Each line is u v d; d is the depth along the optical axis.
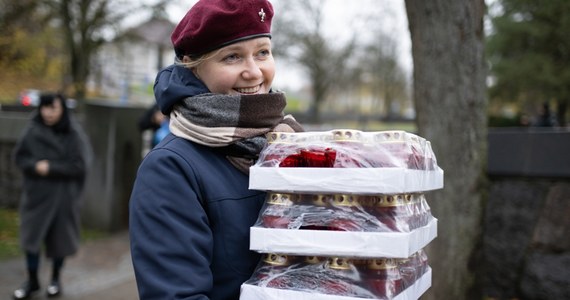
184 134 1.33
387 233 1.10
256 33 1.35
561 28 16.22
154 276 1.18
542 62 16.78
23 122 7.41
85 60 13.12
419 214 1.28
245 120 1.32
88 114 6.82
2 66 10.16
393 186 1.10
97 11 12.69
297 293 1.13
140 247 1.21
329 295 1.11
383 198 1.15
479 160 3.11
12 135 7.46
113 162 6.75
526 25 16.72
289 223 1.17
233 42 1.33
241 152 1.34
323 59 22.97
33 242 4.41
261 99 1.33
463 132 3.06
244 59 1.36
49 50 13.23
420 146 1.29
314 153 1.20
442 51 3.02
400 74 27.59
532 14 17.08
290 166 1.21
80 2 12.43
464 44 2.99
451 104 3.05
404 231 1.12
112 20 12.96
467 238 3.14
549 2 16.30
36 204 4.45
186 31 1.34
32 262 4.44
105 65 16.41
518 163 3.98
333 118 27.55
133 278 5.07
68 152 4.54
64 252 4.52
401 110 32.66
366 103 36.97
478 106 3.06
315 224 1.16
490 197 4.15
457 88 3.03
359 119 26.52
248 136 1.32
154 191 1.24
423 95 3.11
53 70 12.88
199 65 1.37
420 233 1.23
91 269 5.33
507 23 17.02
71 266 5.40
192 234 1.21
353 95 33.75
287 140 1.24
